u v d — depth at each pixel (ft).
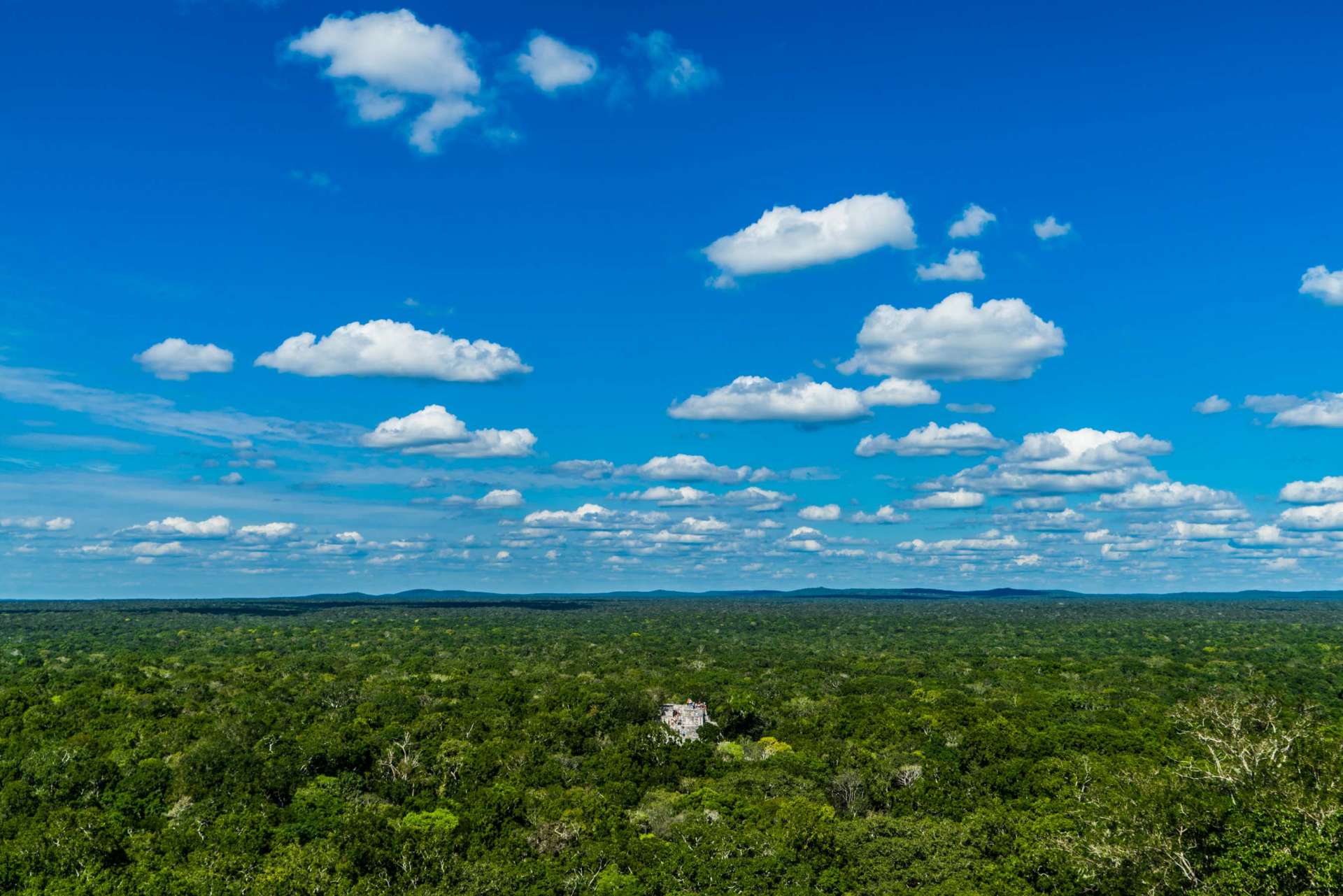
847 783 289.94
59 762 293.64
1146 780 195.21
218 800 271.28
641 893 202.28
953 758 326.85
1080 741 343.87
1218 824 167.94
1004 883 201.36
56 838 223.92
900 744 346.33
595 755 337.72
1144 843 171.83
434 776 310.04
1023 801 272.51
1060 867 195.31
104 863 218.59
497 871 212.23
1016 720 407.64
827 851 222.28
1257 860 150.20
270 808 267.18
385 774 313.94
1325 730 229.45
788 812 248.73
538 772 310.04
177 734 346.54
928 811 272.92
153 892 196.75
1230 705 199.72
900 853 220.23
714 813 258.98
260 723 360.07
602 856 222.89
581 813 254.88
